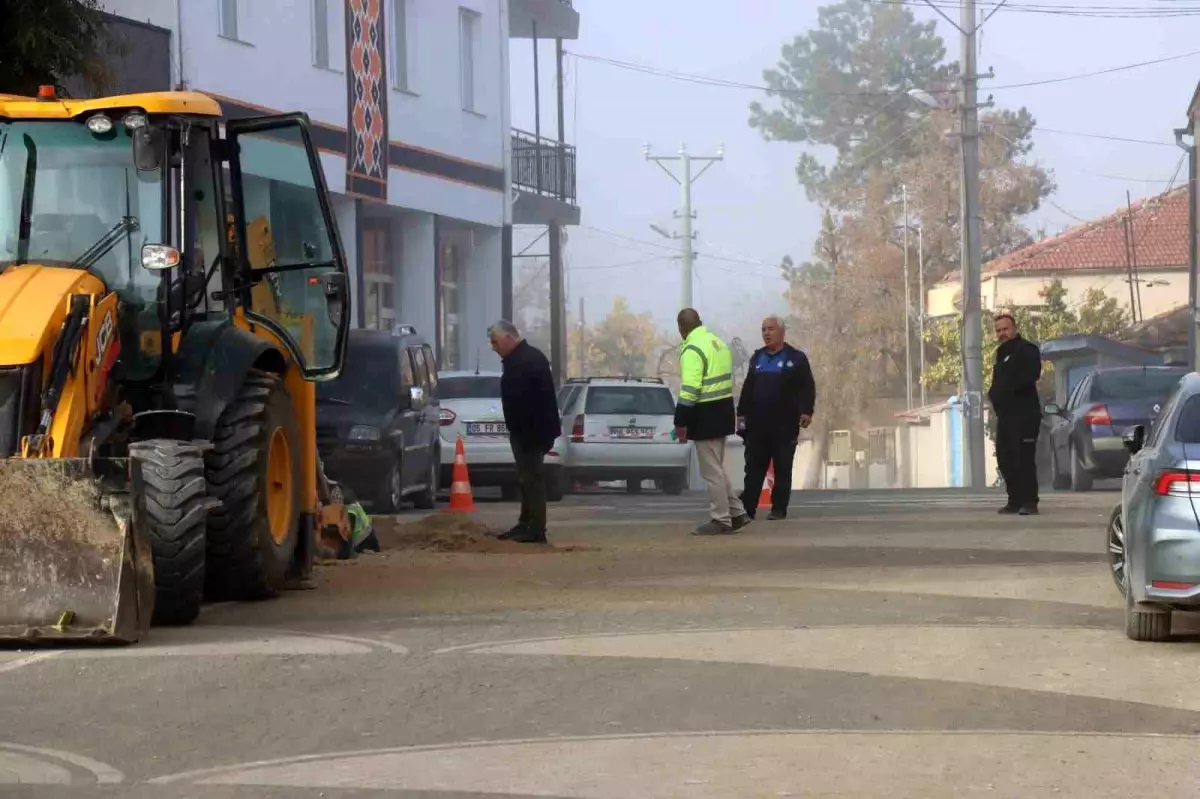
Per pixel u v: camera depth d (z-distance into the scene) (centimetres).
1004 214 9400
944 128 9450
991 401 2455
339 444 2516
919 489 3666
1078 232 8338
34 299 1248
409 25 3912
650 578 1617
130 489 1179
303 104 3434
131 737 891
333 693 1010
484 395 3100
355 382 2572
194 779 801
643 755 848
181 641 1212
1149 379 3350
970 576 1627
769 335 2373
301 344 1491
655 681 1050
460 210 4138
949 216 9400
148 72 2936
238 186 1466
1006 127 9488
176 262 1342
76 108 1359
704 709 964
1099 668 1105
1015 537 2041
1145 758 843
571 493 3694
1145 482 1201
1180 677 1073
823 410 9119
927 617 1339
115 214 1364
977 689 1029
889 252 9212
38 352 1216
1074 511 2509
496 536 2030
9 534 1177
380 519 2177
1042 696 1007
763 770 814
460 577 1620
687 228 8438
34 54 1956
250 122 1446
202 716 944
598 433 3372
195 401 1359
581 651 1163
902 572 1666
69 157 1366
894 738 889
